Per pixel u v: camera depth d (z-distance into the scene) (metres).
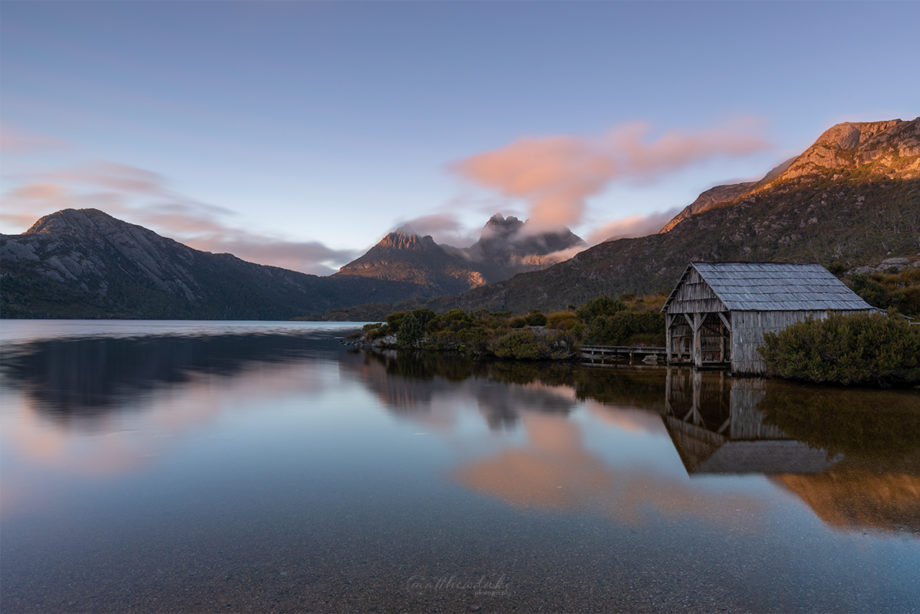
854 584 6.75
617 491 10.52
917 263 73.31
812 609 6.16
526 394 24.25
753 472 11.73
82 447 14.73
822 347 24.08
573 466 12.41
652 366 36.78
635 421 17.72
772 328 29.05
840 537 8.21
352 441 15.31
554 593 6.49
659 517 9.09
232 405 21.89
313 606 6.21
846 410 18.91
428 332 62.44
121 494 10.66
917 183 160.62
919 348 22.48
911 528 8.57
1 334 86.06
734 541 8.08
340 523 8.97
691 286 33.62
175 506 9.93
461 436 15.81
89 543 8.19
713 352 37.66
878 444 14.14
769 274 31.92
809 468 11.98
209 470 12.41
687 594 6.48
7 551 7.90
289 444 14.99
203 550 7.89
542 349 43.16
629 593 6.49
